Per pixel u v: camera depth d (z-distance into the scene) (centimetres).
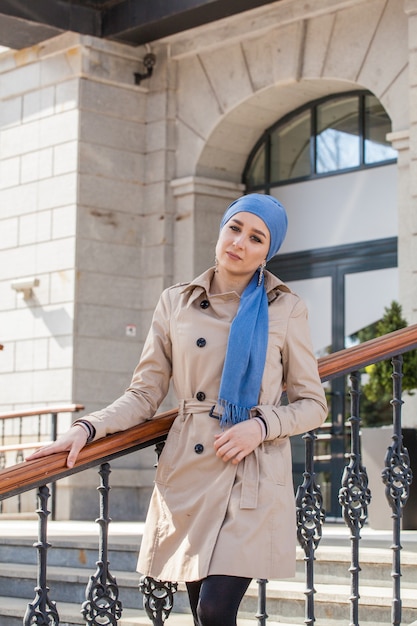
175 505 328
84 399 1037
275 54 1000
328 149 1026
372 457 745
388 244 971
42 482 317
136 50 1085
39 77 1095
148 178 1091
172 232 1077
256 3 951
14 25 1012
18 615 583
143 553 334
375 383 783
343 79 952
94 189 1061
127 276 1076
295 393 342
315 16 970
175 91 1084
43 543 324
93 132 1064
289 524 327
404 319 820
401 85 907
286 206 1057
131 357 1070
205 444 327
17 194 1107
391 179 974
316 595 521
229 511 319
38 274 1076
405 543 614
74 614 560
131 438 338
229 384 325
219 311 341
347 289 1002
